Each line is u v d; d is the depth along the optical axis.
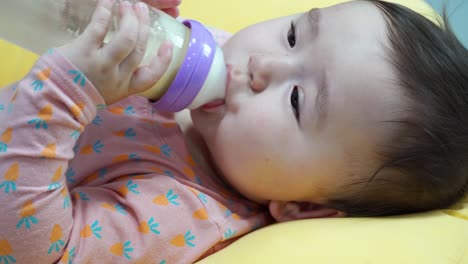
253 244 0.71
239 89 0.77
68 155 0.64
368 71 0.75
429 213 0.80
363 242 0.68
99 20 0.62
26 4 0.67
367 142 0.76
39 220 0.63
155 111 0.86
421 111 0.75
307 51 0.78
